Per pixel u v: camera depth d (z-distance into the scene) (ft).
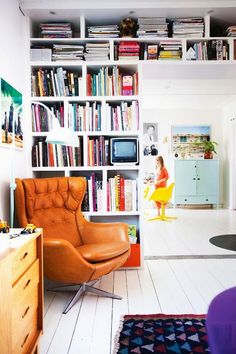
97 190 9.61
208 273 9.17
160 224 17.35
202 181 23.07
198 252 11.44
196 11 9.59
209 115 24.18
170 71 10.49
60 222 8.40
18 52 8.76
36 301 5.35
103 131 9.57
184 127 24.06
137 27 10.03
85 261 6.57
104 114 9.57
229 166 22.97
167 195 18.90
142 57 9.88
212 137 24.14
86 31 10.19
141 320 6.37
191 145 24.07
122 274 9.18
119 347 5.42
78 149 9.52
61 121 9.52
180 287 8.14
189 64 9.78
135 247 9.58
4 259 3.93
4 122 7.24
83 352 5.32
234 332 1.86
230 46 9.76
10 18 8.07
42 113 9.48
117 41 9.76
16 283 4.31
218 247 12.11
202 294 7.68
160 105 22.67
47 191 8.25
